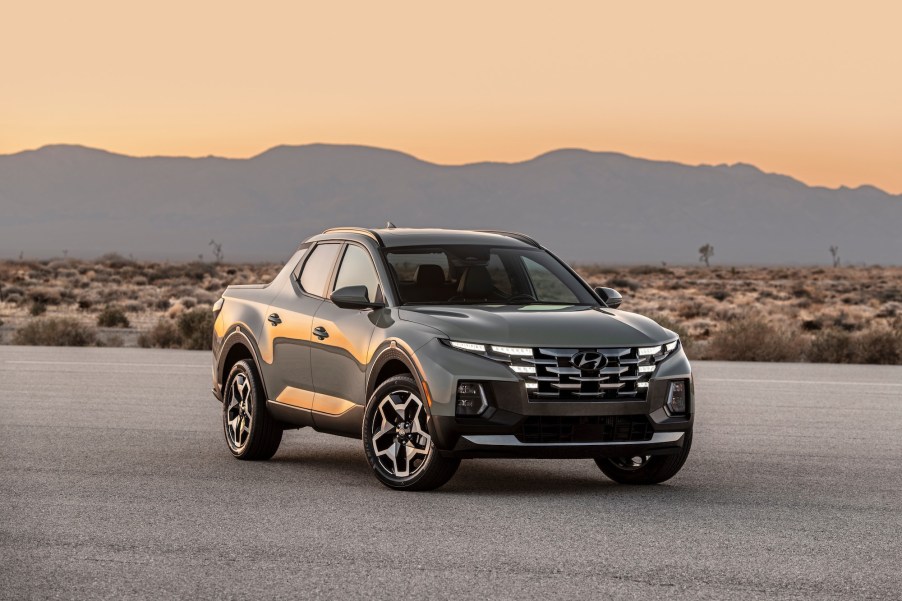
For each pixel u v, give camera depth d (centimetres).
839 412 1759
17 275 9200
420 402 1021
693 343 3319
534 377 988
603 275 13838
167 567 760
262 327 1254
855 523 912
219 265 14475
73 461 1233
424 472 1027
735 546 824
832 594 697
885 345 3006
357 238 1191
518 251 1196
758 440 1454
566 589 705
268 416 1245
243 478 1131
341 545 823
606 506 980
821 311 6612
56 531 871
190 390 1994
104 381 2152
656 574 742
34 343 3462
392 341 1053
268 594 694
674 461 1074
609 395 1004
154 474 1152
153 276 9806
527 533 866
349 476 1148
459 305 1095
